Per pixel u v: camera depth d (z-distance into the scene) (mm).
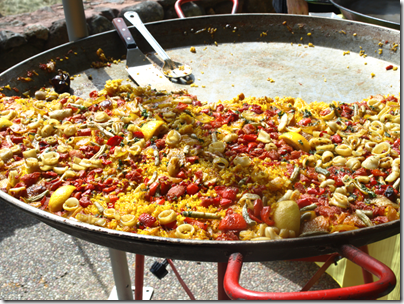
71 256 1773
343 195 774
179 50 1474
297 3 1949
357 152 897
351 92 1197
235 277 578
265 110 1068
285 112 1067
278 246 609
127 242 644
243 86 1242
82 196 807
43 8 2559
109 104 1078
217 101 1164
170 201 785
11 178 823
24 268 1705
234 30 1516
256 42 1510
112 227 739
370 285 549
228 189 800
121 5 2658
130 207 768
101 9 2547
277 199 784
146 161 877
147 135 944
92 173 858
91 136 972
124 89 1156
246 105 1088
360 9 1719
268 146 914
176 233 713
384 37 1335
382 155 876
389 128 985
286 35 1498
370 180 825
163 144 931
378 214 756
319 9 2102
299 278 1686
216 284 1675
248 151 912
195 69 1347
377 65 1328
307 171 855
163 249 644
